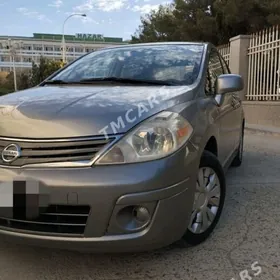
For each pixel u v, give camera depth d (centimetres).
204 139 292
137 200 239
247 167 549
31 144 248
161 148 250
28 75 4466
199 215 297
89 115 256
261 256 284
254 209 377
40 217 245
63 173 239
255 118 1085
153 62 378
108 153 242
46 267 274
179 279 256
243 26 1562
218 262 276
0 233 257
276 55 1011
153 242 248
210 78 375
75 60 437
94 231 239
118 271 268
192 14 1825
